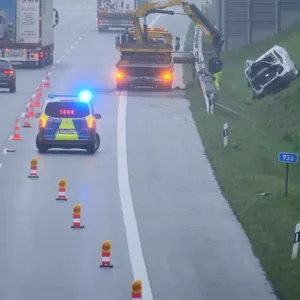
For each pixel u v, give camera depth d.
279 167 98.69
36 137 111.00
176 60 171.75
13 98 155.25
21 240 68.56
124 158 103.62
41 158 103.12
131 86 167.50
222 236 70.44
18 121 127.94
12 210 78.19
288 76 147.00
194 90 162.62
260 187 87.19
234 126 122.88
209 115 133.62
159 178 92.56
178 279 59.41
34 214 76.81
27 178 91.56
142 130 123.94
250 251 66.31
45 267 61.69
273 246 66.00
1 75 161.62
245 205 79.81
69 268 61.53
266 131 122.31
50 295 55.78
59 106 105.88
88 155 105.69
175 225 73.69
